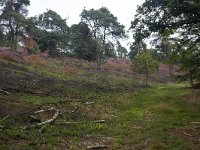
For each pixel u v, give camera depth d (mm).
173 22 22719
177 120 22312
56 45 68625
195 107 27797
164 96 34312
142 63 49938
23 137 13859
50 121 17422
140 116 23594
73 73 48625
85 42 73125
